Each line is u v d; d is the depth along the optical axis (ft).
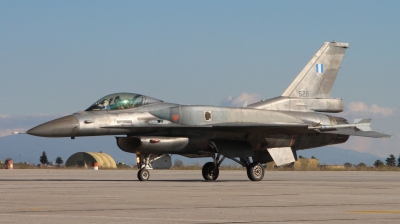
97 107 117.50
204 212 55.62
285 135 128.57
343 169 249.75
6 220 48.70
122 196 74.02
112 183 107.55
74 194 77.15
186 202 65.87
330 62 142.51
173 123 119.75
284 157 128.67
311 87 139.85
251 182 115.34
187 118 120.67
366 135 128.88
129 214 53.67
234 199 70.38
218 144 120.98
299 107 137.59
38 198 70.44
